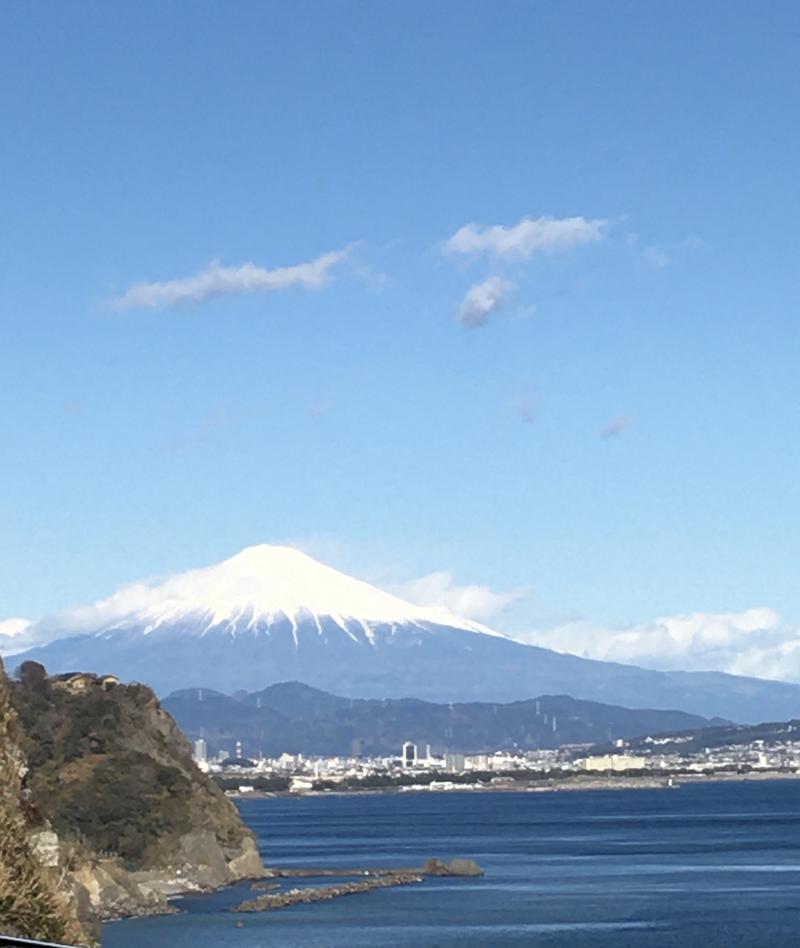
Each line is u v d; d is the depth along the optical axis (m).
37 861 35.84
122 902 113.00
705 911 116.19
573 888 139.62
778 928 103.31
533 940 97.62
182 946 93.88
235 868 142.75
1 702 42.56
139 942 96.06
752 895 129.88
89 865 113.25
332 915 114.19
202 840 137.75
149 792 139.00
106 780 137.75
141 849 134.00
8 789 39.00
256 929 104.44
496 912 116.62
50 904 34.00
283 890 135.50
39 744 139.62
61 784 135.75
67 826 131.12
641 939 97.94
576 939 98.06
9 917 32.97
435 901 126.81
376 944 95.19
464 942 96.56
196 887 133.38
